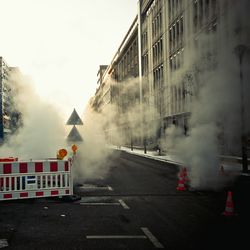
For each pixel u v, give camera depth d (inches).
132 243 241.6
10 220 309.3
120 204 385.1
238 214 334.6
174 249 228.7
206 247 232.2
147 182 584.1
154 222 302.5
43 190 400.8
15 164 393.1
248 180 601.3
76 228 281.9
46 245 236.8
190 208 363.3
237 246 233.9
